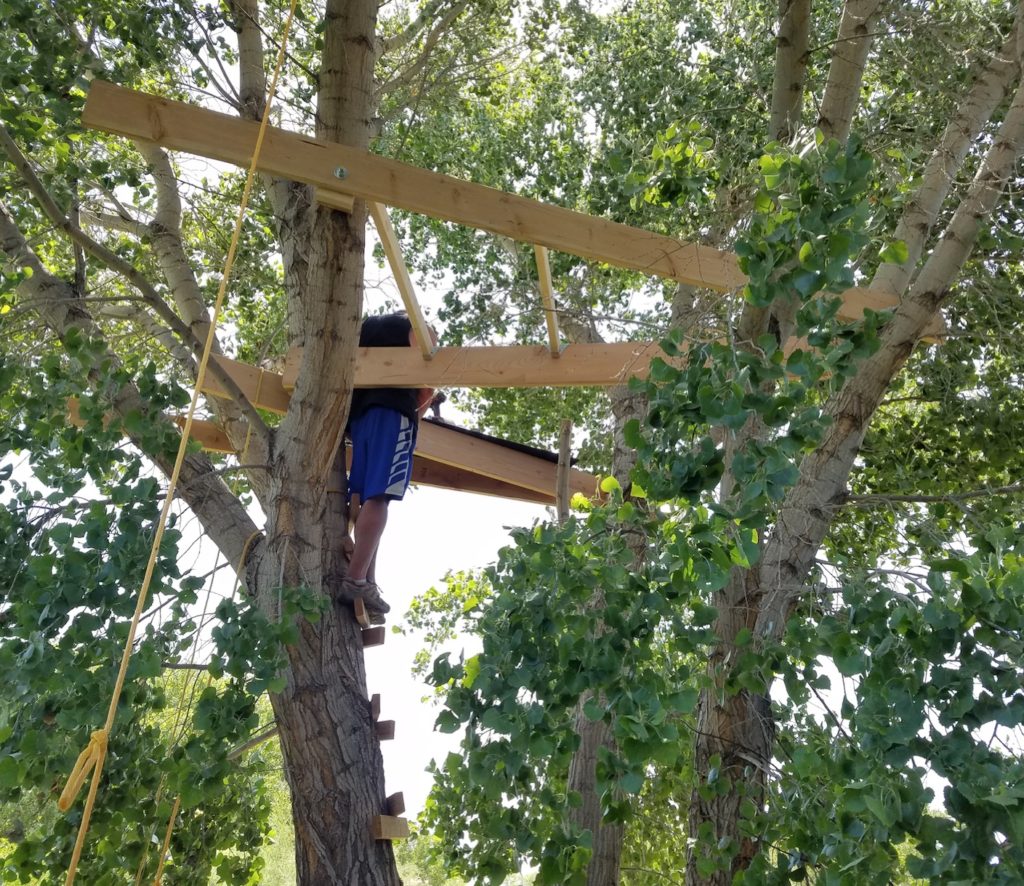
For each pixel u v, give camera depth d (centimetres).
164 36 478
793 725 369
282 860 1255
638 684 251
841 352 253
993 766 222
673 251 346
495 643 265
